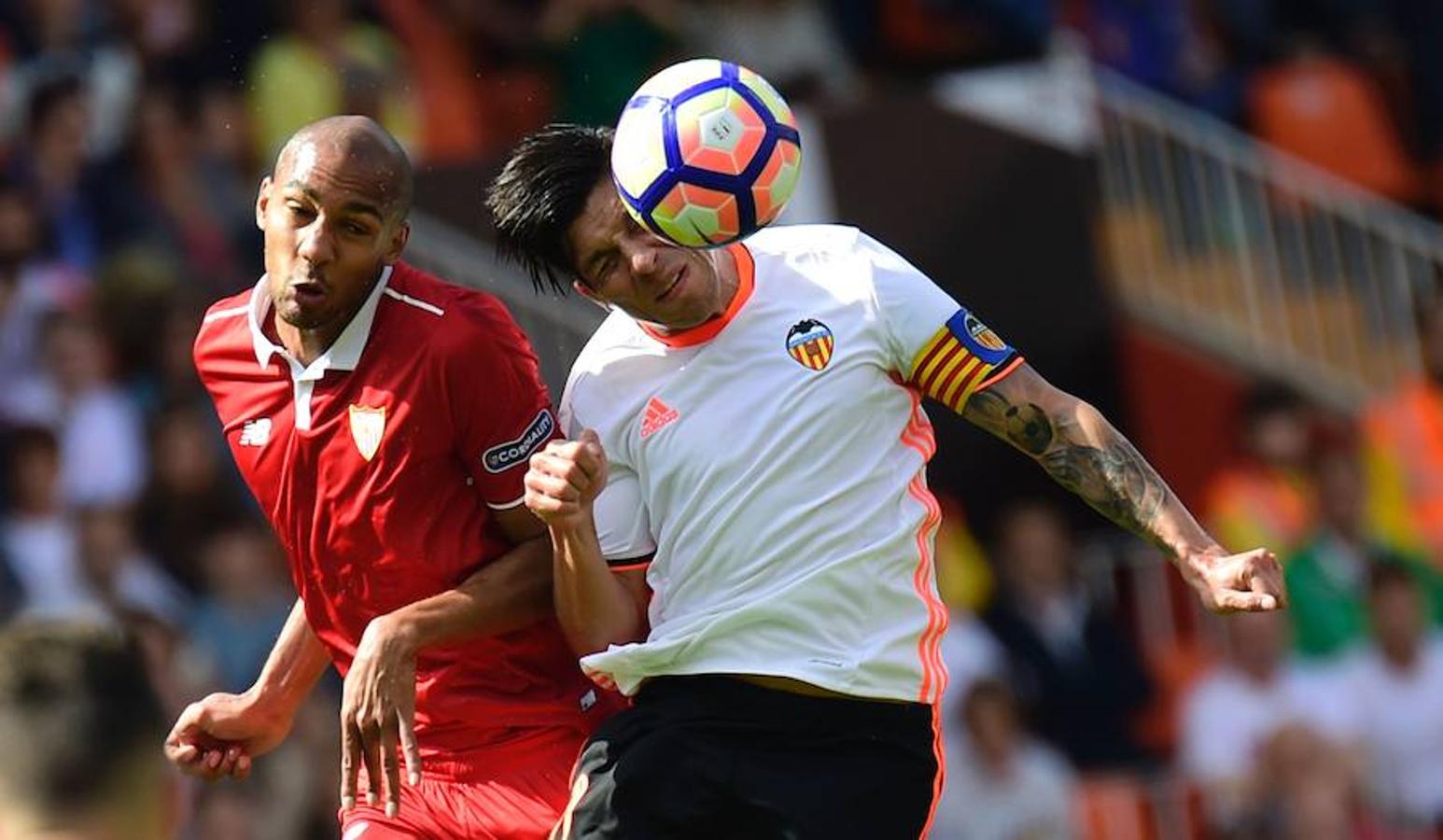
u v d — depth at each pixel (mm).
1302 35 46062
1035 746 37438
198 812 32875
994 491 38750
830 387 15156
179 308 36344
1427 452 42812
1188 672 39156
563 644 16375
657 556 15461
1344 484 41688
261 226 15266
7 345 35844
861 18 41500
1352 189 44500
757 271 15500
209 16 37625
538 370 15773
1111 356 39000
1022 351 38719
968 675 37344
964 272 38500
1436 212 45750
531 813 16234
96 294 36188
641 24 39406
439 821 16266
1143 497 15062
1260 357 42594
